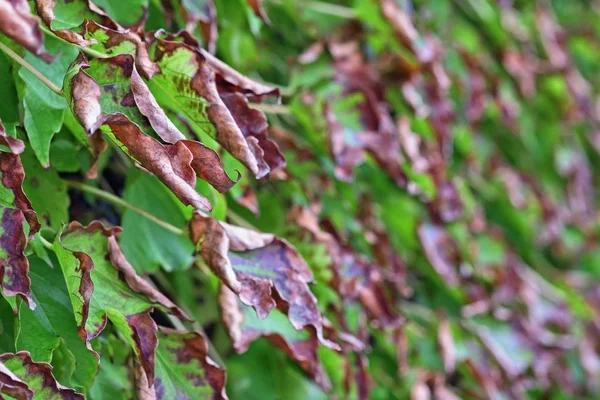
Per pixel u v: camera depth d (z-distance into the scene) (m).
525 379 1.54
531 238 1.92
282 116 1.27
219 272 0.97
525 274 1.79
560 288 1.93
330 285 1.15
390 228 1.44
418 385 1.32
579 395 1.94
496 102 1.82
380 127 1.21
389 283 1.33
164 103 1.00
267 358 1.21
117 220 1.08
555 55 2.06
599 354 1.93
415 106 1.34
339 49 1.27
